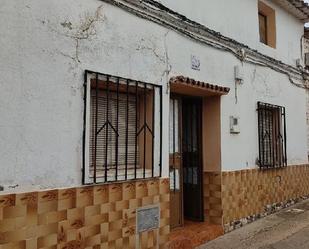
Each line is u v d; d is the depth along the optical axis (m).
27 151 3.34
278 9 8.07
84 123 3.83
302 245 5.41
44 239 3.43
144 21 4.63
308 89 9.23
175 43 5.12
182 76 5.18
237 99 6.46
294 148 8.40
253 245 5.39
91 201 3.88
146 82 4.61
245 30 6.82
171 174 5.78
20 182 3.28
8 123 3.22
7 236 3.17
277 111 7.83
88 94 3.89
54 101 3.58
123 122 4.53
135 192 4.38
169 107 5.43
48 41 3.56
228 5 6.39
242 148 6.54
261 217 6.96
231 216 6.12
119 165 4.43
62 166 3.62
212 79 5.83
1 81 3.20
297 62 8.66
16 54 3.31
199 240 5.39
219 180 5.95
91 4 3.98
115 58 4.22
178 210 5.83
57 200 3.56
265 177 7.19
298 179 8.48
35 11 3.47
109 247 4.04
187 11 5.43
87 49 3.91
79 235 3.74
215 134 6.04
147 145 4.70
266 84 7.41
